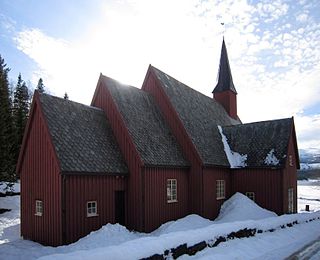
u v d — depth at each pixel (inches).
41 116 653.3
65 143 639.1
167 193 793.6
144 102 910.4
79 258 313.7
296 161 1120.2
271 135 1038.4
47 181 632.4
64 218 590.9
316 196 2113.7
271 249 513.0
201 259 408.5
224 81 1382.9
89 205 645.9
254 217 842.8
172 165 798.5
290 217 741.9
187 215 859.4
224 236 505.0
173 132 914.1
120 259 333.1
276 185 953.5
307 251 507.8
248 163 999.0
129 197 735.1
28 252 532.7
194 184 864.9
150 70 986.1
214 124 1127.0
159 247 382.3
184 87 1114.7
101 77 834.2
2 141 1174.3
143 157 725.9
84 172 622.2
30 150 685.9
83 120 737.0
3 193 1219.9
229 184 1018.1
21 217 701.9
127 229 685.3
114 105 794.2
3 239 694.5
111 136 775.7
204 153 898.1
